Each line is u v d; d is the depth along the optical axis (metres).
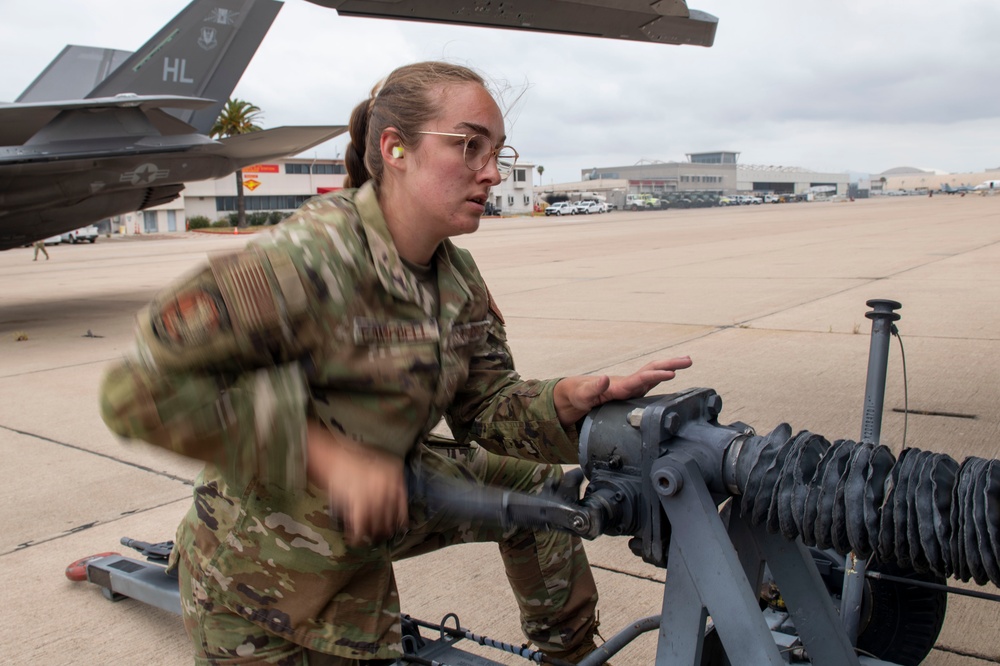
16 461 4.68
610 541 3.40
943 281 11.38
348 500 1.27
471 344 1.62
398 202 1.44
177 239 47.56
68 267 22.73
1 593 3.07
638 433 1.34
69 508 3.91
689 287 11.91
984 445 4.18
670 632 1.30
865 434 1.92
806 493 1.19
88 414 5.75
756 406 5.09
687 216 55.28
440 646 1.84
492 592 2.96
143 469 4.46
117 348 8.76
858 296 10.16
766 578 1.94
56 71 16.38
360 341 1.34
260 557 1.43
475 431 1.73
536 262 17.67
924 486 1.11
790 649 1.72
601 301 10.63
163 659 2.60
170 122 13.73
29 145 12.02
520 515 1.36
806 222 34.62
